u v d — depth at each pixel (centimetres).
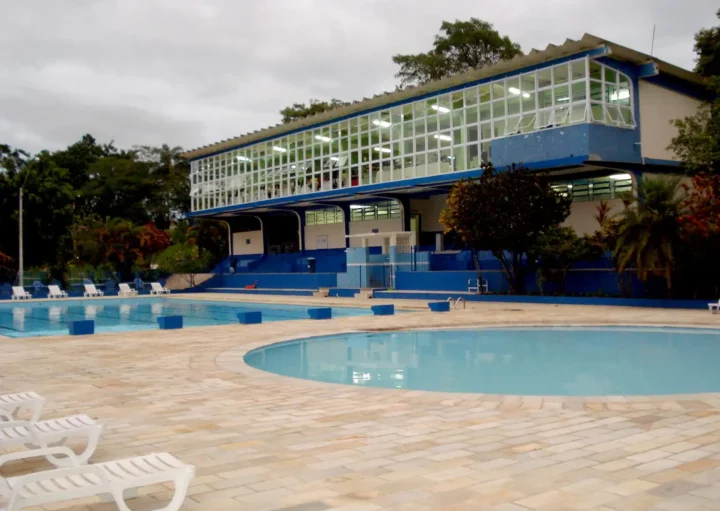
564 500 371
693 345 1268
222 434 553
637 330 1489
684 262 1873
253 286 3600
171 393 757
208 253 4484
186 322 2075
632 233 1869
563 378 953
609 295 2150
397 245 2988
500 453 477
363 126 3125
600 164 2214
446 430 553
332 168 3294
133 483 324
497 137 2502
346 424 582
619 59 2259
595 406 643
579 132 2169
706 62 2567
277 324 1642
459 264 2767
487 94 2575
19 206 3575
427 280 2742
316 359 1159
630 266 2105
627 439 513
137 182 5562
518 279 2395
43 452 400
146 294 3650
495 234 2153
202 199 4294
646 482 403
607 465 442
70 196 3906
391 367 1070
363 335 1476
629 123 2305
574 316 1703
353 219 3562
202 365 985
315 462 462
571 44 2192
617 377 955
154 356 1094
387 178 2998
